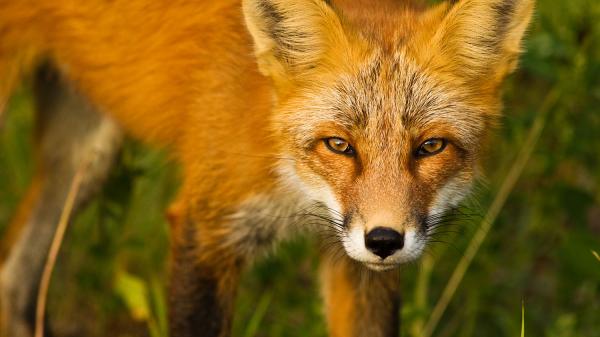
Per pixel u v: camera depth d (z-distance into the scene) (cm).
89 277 1156
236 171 904
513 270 1164
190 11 965
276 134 877
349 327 970
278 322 1120
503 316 1089
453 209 887
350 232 805
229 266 941
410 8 935
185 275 939
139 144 1134
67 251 1173
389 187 805
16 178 1272
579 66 1068
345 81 843
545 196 1145
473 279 1116
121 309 1168
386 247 782
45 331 1136
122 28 1013
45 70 1124
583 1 1100
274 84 870
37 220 1137
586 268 1027
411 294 1120
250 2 849
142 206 1185
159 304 1012
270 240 944
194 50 956
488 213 1049
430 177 828
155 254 1173
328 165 841
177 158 1009
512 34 858
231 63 923
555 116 1108
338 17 847
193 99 948
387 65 839
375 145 825
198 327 940
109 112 1076
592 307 1111
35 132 1148
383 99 830
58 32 1062
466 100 851
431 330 1035
